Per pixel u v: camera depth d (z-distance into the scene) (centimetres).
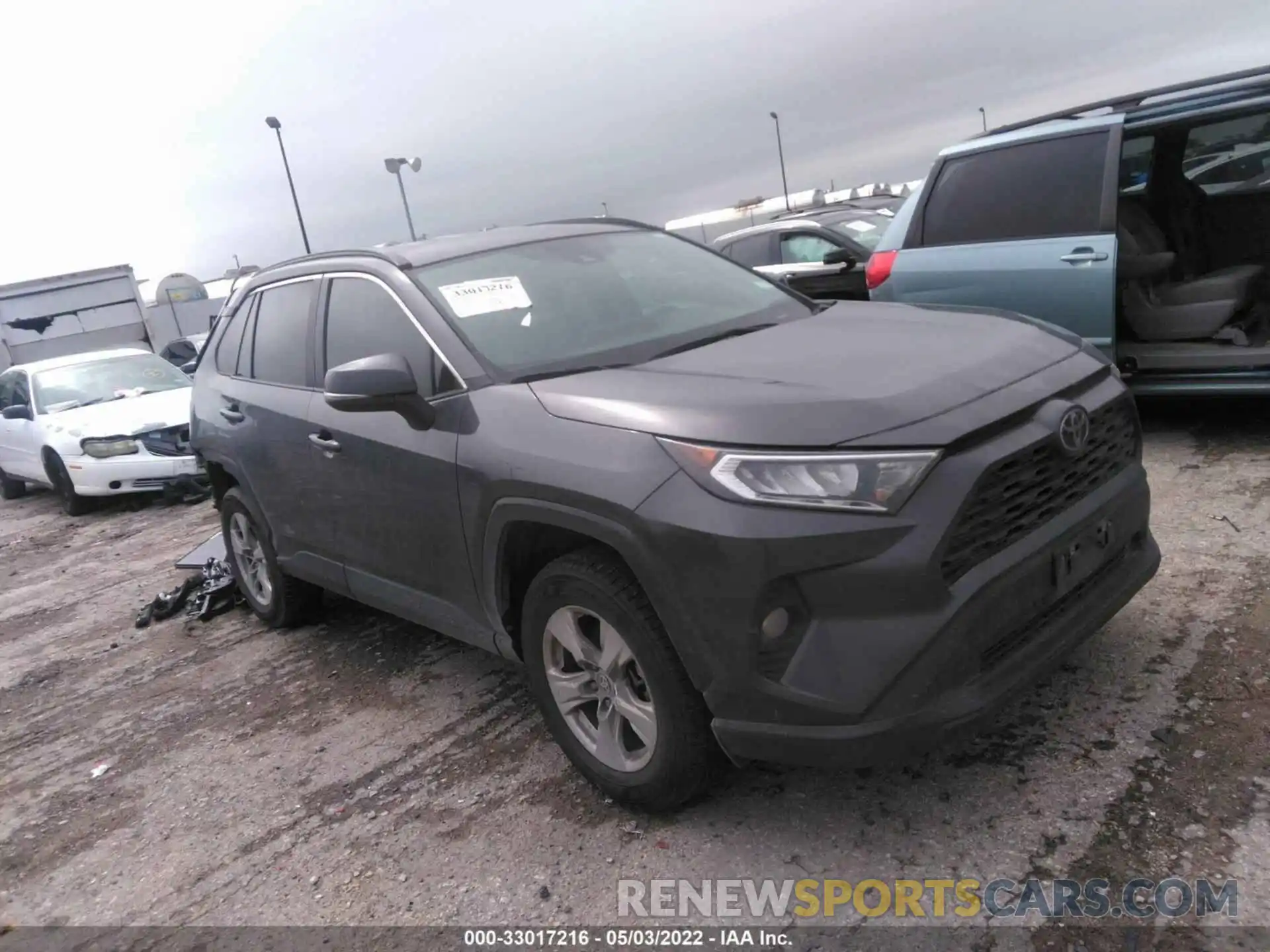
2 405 1201
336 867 312
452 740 379
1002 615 256
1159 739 293
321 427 397
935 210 616
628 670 291
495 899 282
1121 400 306
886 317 361
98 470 970
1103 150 539
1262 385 516
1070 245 545
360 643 499
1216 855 246
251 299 495
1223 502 464
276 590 508
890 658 240
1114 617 371
